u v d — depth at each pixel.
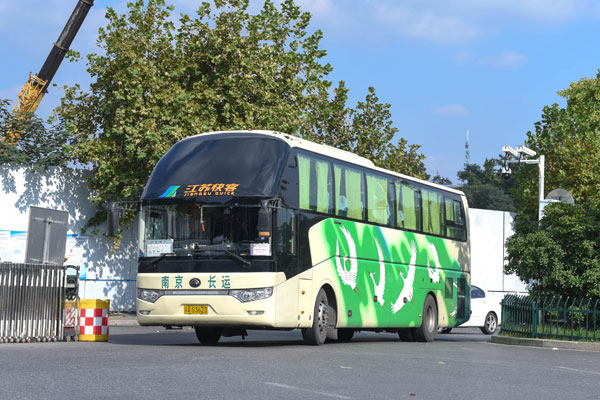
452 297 24.67
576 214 23.41
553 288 23.89
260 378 10.52
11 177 30.67
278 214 16.45
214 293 16.16
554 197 32.84
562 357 16.92
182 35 32.62
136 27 32.12
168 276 16.44
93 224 31.95
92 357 13.15
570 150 41.44
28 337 17.28
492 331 31.41
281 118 32.03
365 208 20.16
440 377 11.63
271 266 16.17
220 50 32.12
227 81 31.38
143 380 10.02
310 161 17.89
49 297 17.73
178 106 30.89
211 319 16.14
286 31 33.56
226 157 16.98
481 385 10.88
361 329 21.95
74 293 18.12
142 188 31.66
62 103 32.56
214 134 17.56
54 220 18.86
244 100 31.80
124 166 31.66
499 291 42.78
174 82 31.84
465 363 14.17
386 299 20.83
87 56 31.59
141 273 16.73
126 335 21.69
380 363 13.41
